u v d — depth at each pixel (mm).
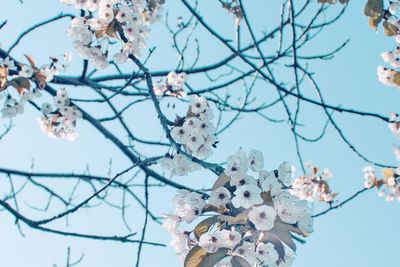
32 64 1674
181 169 1325
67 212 1464
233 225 1063
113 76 2053
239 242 1036
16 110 1675
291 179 1090
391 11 1542
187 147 1290
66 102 1846
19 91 1620
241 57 1561
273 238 1041
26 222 1479
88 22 1475
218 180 1099
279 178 1087
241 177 1088
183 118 1286
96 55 1497
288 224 1053
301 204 1060
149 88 1331
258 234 1049
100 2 1438
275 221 1052
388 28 1546
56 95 1865
